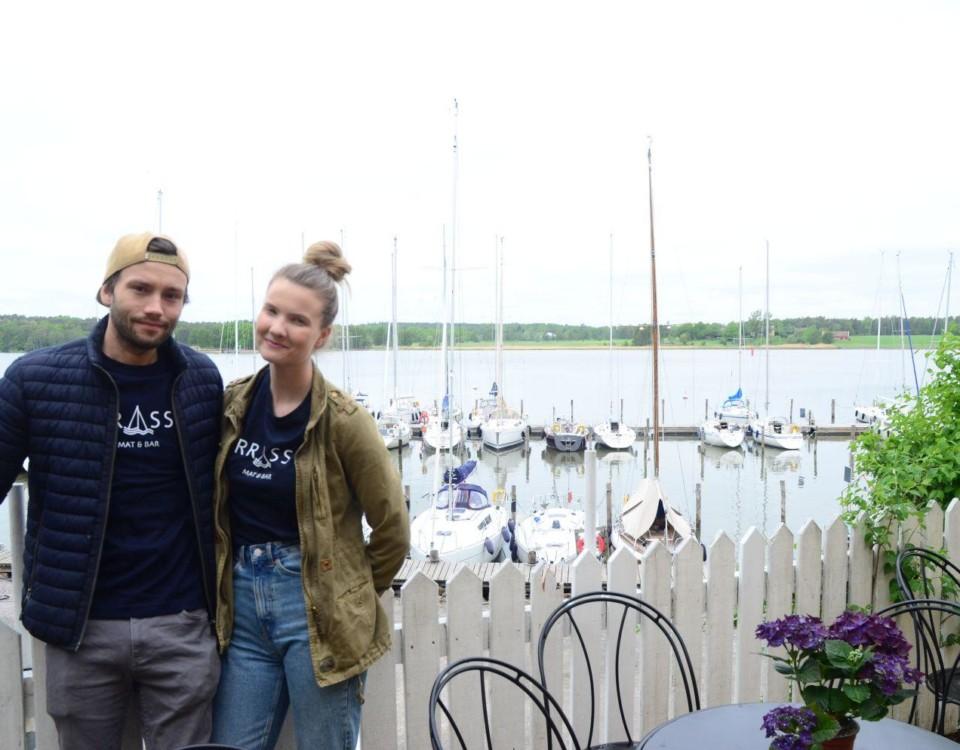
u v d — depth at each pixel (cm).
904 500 377
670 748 220
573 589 308
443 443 3691
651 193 2553
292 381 222
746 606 341
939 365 442
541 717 307
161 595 214
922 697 379
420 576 277
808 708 198
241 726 225
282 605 222
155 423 215
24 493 236
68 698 212
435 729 204
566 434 3944
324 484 220
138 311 203
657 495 1867
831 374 8994
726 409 4550
